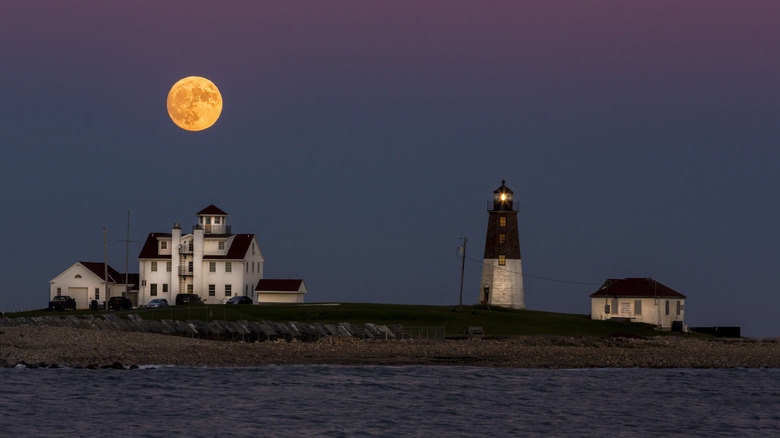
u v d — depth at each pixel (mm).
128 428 198000
